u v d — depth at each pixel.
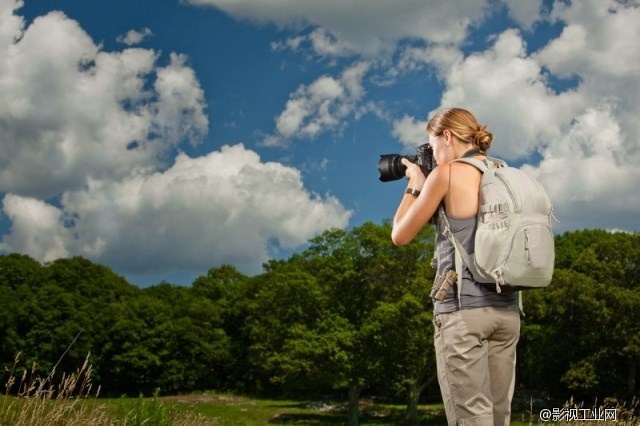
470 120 3.35
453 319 3.07
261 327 61.00
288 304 48.41
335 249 48.84
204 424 9.20
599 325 44.59
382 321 43.09
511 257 2.89
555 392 49.38
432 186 3.16
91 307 70.19
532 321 49.97
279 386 71.50
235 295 79.75
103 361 68.50
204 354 72.75
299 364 44.25
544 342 46.19
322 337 44.56
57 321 66.06
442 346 3.12
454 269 3.11
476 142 3.33
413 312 43.00
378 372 43.81
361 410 55.81
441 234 3.19
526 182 2.99
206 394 70.62
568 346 45.34
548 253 2.92
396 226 3.33
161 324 71.19
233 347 74.69
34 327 65.31
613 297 43.72
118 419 7.30
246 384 72.94
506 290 2.99
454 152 3.32
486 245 2.93
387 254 47.53
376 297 47.41
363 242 48.31
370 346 44.56
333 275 47.75
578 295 44.41
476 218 3.08
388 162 3.64
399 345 43.06
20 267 72.44
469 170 3.15
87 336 66.81
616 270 46.28
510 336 3.11
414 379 43.91
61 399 6.03
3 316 64.69
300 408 57.19
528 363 48.81
